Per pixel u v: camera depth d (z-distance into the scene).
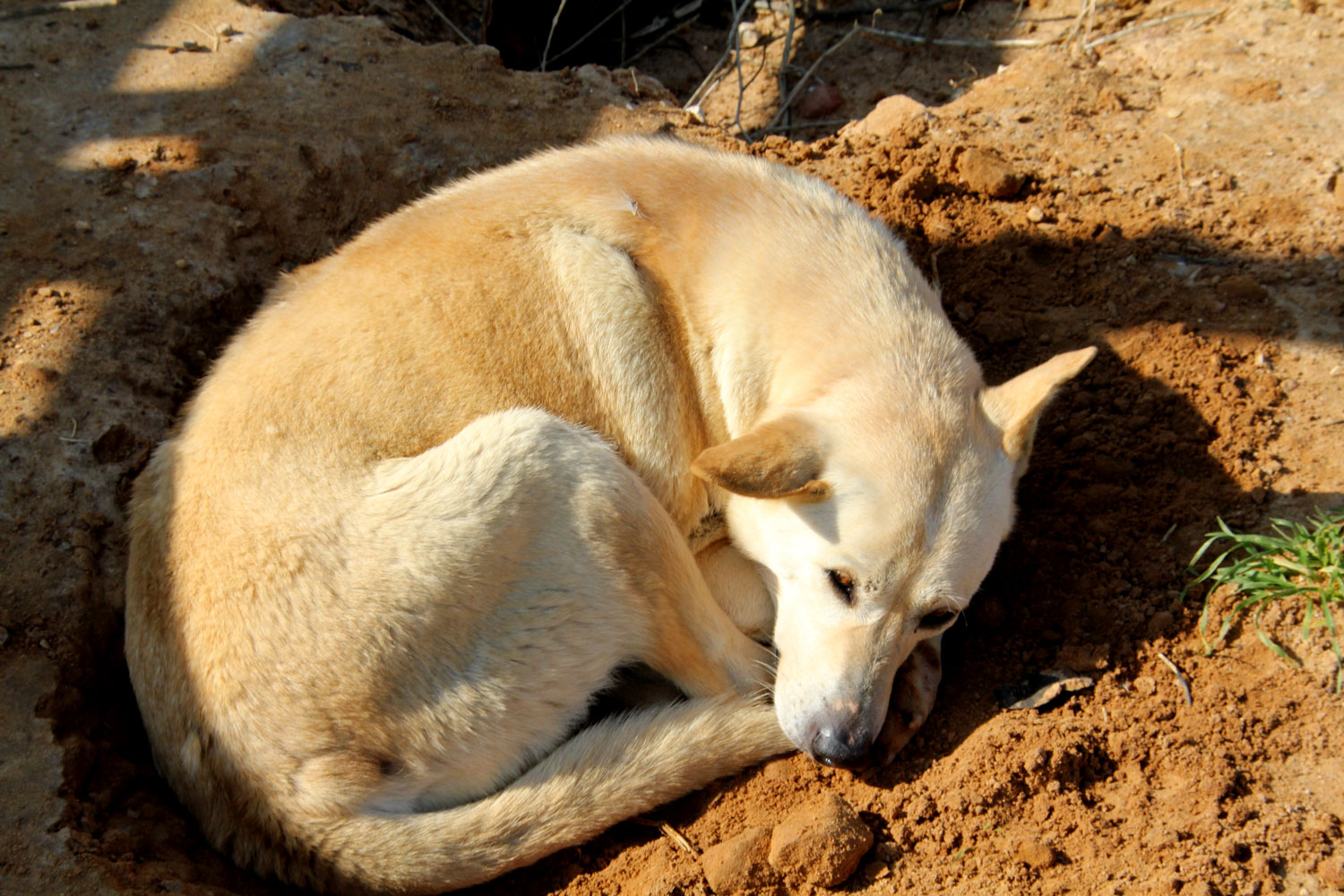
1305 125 3.26
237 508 2.86
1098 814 2.84
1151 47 3.40
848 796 2.88
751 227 2.97
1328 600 2.90
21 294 3.11
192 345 3.13
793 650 2.91
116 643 2.96
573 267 2.95
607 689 2.97
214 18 3.41
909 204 3.25
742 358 2.95
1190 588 2.95
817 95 3.81
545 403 2.94
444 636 2.86
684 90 4.12
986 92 3.37
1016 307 3.17
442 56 3.40
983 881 2.82
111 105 3.29
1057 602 2.98
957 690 2.95
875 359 2.91
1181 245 3.17
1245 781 2.83
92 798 2.85
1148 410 3.07
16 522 2.97
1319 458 3.01
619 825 2.90
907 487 2.85
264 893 2.86
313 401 2.89
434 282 2.94
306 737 2.83
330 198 3.26
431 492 2.87
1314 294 3.12
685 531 2.98
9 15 3.38
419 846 2.84
